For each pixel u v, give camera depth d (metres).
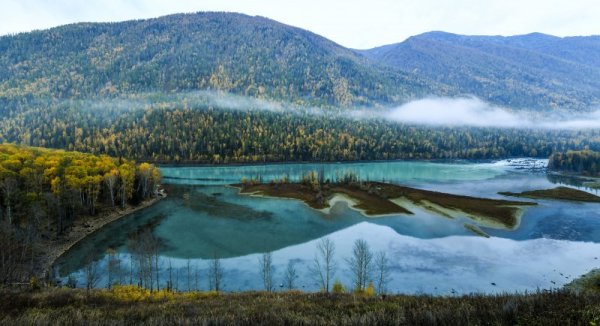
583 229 75.56
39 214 62.94
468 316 15.12
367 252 56.09
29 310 24.42
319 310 22.38
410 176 164.50
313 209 95.19
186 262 56.75
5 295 28.77
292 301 27.89
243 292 38.53
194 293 36.91
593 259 57.44
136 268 53.34
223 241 67.94
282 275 51.50
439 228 76.75
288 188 121.50
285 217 87.00
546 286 46.94
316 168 199.25
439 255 59.53
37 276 49.06
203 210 94.00
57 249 60.03
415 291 45.28
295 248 64.00
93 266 54.00
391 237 70.38
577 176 162.38
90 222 75.88
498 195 113.94
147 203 100.12
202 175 168.88
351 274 51.59
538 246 64.31
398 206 95.94
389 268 53.66
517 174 171.25
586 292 18.55
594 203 101.19
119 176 92.00
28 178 72.25
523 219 83.44
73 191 72.75
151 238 63.88
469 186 133.38
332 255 59.94
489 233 72.94
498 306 16.88
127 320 20.06
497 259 57.53
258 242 67.50
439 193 110.19
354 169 194.75
